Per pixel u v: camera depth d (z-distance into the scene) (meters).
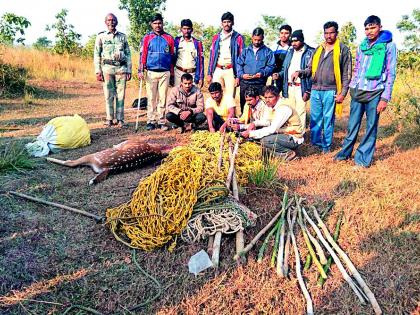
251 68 6.72
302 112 6.66
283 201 4.12
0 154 5.37
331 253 3.42
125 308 2.87
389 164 5.50
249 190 4.55
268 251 3.51
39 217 3.94
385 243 3.62
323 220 3.99
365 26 4.97
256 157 4.98
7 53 14.76
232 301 2.97
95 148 6.14
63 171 5.14
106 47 7.24
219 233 3.55
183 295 3.01
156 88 7.30
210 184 3.85
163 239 3.48
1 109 9.47
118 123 7.93
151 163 5.41
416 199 4.41
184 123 7.12
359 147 5.43
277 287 3.12
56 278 3.13
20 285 3.04
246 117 6.21
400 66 11.40
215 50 7.16
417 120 6.92
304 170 5.29
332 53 5.78
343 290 3.11
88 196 4.45
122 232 3.75
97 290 3.03
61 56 18.09
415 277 3.20
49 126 6.04
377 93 5.05
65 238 3.63
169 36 7.14
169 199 3.63
